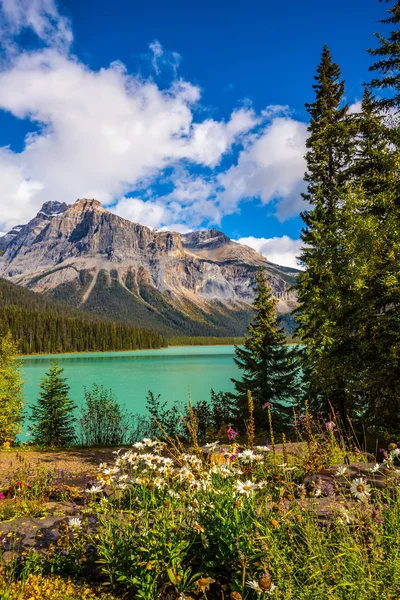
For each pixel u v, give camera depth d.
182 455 3.60
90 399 16.69
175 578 2.40
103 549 2.76
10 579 2.66
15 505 4.30
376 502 2.40
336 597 1.86
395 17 11.65
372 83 12.05
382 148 12.30
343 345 10.50
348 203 10.79
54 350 131.25
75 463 10.15
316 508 2.64
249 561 2.31
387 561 1.98
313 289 12.77
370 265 9.38
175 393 36.03
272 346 16.34
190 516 2.90
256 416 14.70
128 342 160.12
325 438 5.39
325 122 16.19
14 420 17.25
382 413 9.19
